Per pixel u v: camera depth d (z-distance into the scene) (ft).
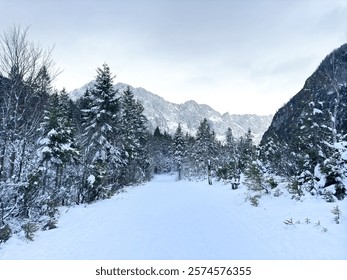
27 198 39.58
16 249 26.94
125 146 111.45
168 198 62.08
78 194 61.21
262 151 88.28
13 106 38.52
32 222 36.01
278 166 74.69
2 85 37.63
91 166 66.03
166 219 38.42
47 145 53.98
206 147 186.39
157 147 275.59
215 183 97.04
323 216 31.78
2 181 37.45
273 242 26.20
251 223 33.81
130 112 128.57
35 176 41.37
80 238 30.12
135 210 46.88
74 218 41.60
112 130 92.94
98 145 88.94
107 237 30.09
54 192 51.60
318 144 54.03
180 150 222.28
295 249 24.07
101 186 65.57
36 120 41.52
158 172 279.28
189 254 24.14
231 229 31.42
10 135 37.93
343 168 40.50
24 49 37.91
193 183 114.62
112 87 94.17
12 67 37.04
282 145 79.20
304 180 47.70
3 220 34.94
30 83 38.63
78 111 112.88
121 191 82.74
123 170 103.19
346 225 28.17
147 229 33.01
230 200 52.95
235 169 89.15
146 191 82.64
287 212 36.45
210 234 29.66
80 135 84.89
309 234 27.22
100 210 47.88
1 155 38.01
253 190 56.90
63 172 66.64
